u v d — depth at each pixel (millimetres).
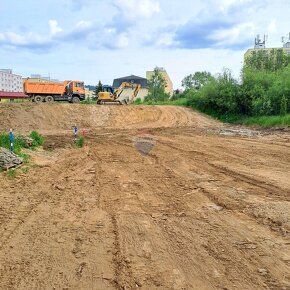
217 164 13438
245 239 6352
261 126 31250
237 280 4969
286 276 5059
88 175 11773
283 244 6125
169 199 8930
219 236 6508
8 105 36656
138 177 11430
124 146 19641
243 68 41812
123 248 6062
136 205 8477
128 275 5137
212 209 8094
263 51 58375
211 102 42188
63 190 9836
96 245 6211
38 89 45594
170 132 28000
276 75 39281
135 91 49906
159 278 5047
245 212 7824
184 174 11773
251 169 12430
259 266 5359
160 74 75000
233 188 9828
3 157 12227
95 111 38969
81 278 5094
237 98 39094
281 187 9805
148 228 6973
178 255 5762
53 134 28406
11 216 7691
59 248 6102
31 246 6184
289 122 29656
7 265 5496
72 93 46781
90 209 8203
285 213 7574
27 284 4934
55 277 5125
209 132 27562
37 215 7781
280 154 15844
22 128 32969
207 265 5410
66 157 15375
